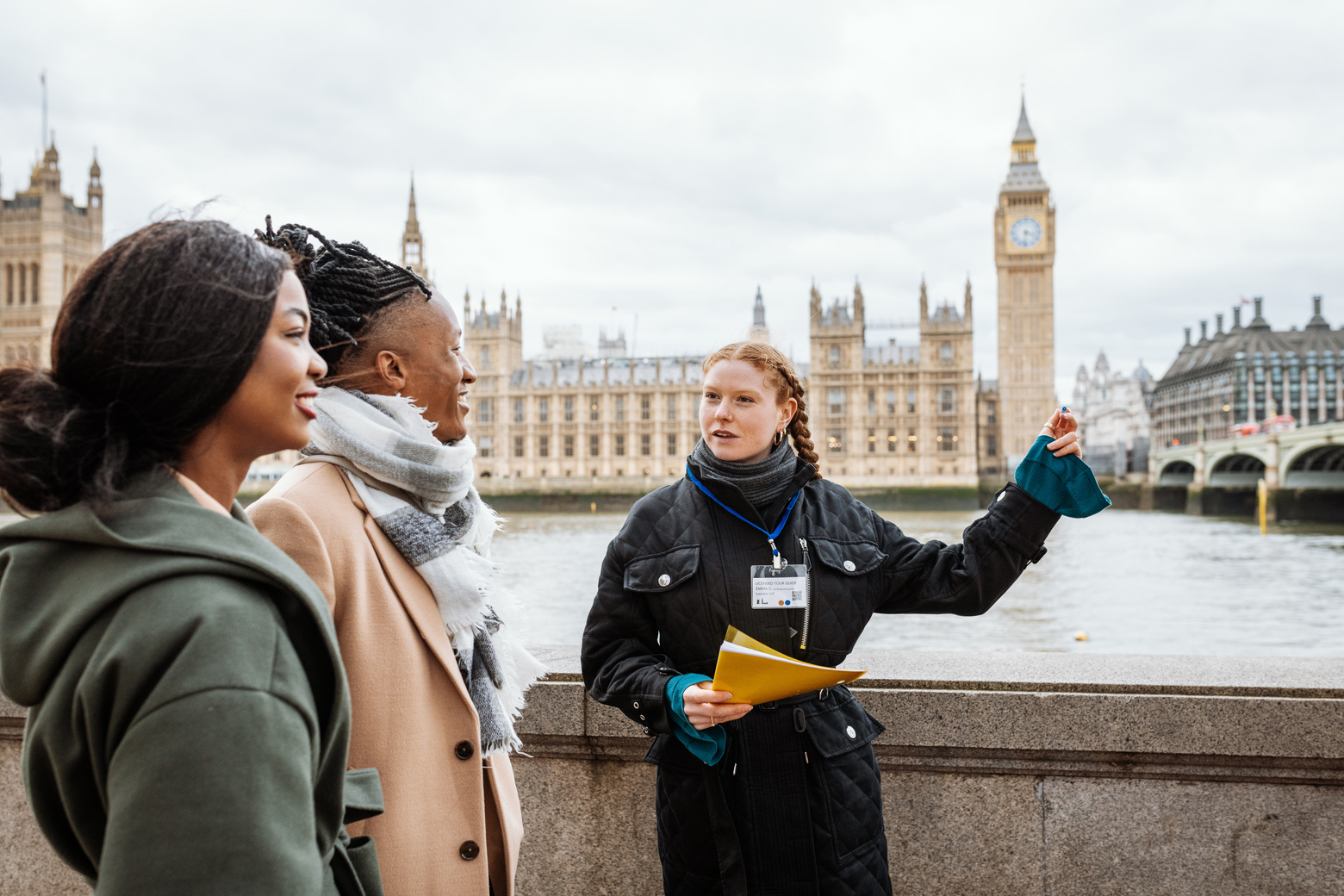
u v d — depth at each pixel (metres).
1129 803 2.86
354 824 1.63
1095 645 21.12
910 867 2.95
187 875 0.88
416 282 2.02
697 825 2.07
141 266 1.07
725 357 2.19
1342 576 32.84
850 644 2.14
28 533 1.04
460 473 1.96
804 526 2.18
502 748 1.91
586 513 88.38
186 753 0.90
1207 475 86.12
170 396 1.07
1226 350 133.75
